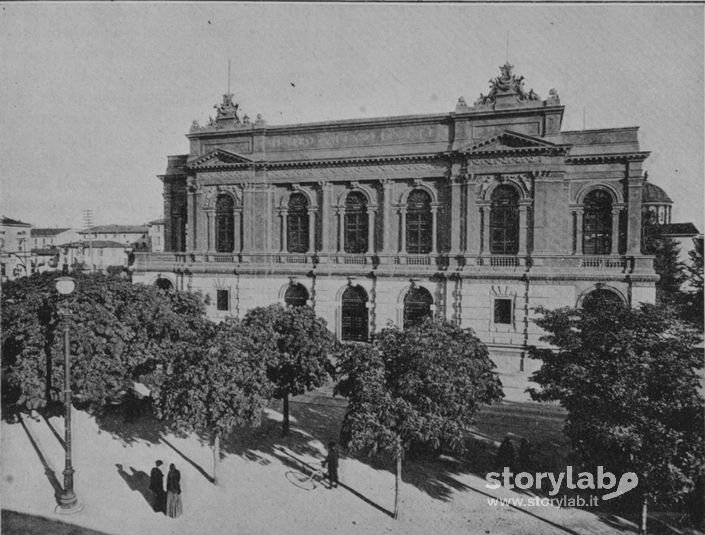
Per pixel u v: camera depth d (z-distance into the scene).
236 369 21.14
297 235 44.59
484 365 23.69
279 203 44.59
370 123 41.38
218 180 45.31
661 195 42.34
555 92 36.84
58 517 20.44
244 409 21.55
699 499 19.98
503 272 37.97
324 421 30.00
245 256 44.69
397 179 41.09
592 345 19.88
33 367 23.12
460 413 20.48
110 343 24.78
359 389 19.84
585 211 38.34
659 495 18.41
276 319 27.09
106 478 23.11
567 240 38.62
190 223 46.91
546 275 37.00
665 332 21.20
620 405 18.12
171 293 35.81
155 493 20.98
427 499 21.75
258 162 43.56
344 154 42.00
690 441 18.05
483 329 38.66
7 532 19.61
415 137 40.47
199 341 22.55
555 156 37.03
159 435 27.47
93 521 20.08
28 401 22.91
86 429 27.81
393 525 19.88
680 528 20.05
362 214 42.72
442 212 40.38
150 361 28.73
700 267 38.91
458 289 39.16
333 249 43.31
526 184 37.62
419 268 40.41
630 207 36.88
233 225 45.47
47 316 23.88
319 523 19.95
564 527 19.97
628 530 19.81
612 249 37.59
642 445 17.94
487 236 39.00
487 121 38.38
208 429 28.19
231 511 20.66
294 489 22.38
